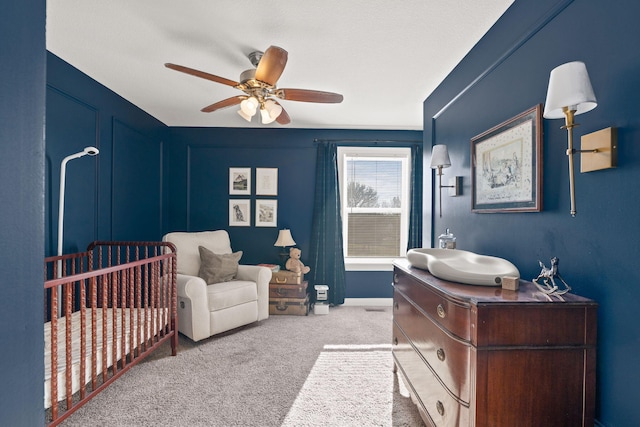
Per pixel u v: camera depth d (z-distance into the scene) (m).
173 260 2.64
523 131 1.63
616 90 1.13
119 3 1.72
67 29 1.98
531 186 1.58
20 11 0.74
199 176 4.22
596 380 1.23
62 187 2.23
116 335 1.93
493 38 1.93
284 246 4.12
